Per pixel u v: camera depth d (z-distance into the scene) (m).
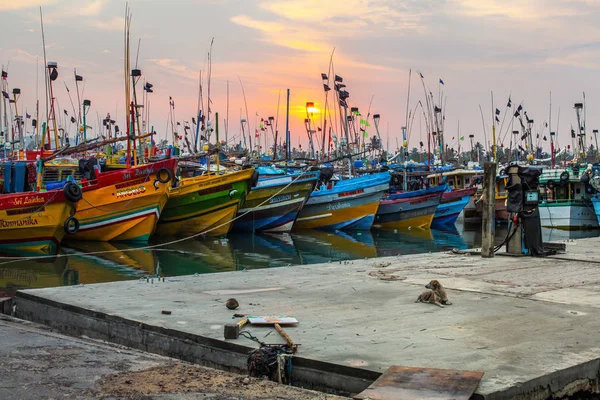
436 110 56.22
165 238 29.11
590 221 38.12
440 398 4.48
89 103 39.84
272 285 9.38
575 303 7.98
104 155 40.12
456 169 48.03
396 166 45.84
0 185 29.27
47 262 20.47
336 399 4.66
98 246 25.05
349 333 6.43
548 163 70.56
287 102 46.59
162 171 25.75
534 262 11.94
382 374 5.04
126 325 7.04
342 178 43.75
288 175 33.28
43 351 5.82
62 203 22.55
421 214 38.50
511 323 6.89
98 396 4.59
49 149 31.86
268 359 5.53
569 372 5.29
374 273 10.52
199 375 5.19
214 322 6.89
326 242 29.11
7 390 4.67
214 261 21.36
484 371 5.17
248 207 32.91
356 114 50.12
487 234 12.68
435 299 7.92
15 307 8.87
